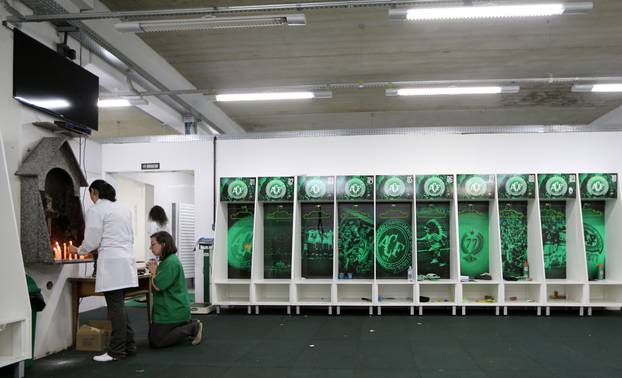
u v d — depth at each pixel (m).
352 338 5.38
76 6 5.63
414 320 6.48
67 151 4.97
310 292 7.42
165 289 5.00
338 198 7.14
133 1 6.28
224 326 6.15
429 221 7.39
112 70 7.06
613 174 6.89
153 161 8.08
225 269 7.52
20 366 3.93
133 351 4.71
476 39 7.65
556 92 10.08
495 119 12.35
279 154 7.73
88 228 4.47
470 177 7.01
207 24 5.16
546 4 4.81
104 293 4.55
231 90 8.20
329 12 6.70
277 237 7.60
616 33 7.43
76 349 4.91
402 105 11.20
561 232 7.29
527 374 3.97
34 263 4.54
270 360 4.45
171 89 8.66
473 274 7.30
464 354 4.63
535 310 7.15
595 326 6.03
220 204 7.39
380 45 7.90
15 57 4.39
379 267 7.36
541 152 7.29
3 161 3.93
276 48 7.99
